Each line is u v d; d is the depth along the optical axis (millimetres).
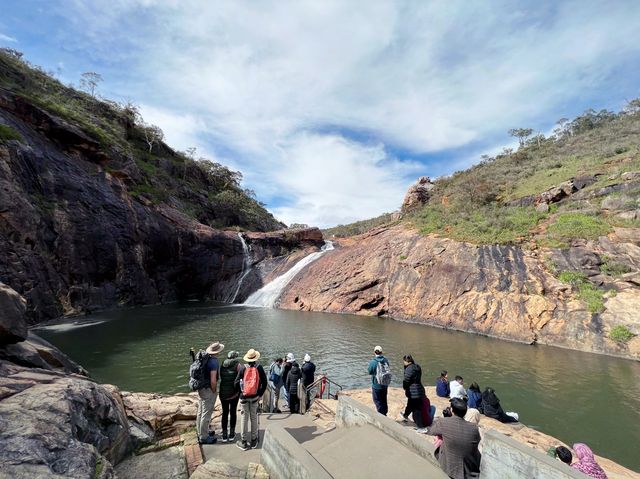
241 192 77500
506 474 3568
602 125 56000
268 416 7355
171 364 14406
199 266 41562
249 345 18250
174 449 5383
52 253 23625
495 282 23219
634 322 16750
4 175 20781
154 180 45250
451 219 33500
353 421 5617
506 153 57438
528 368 14531
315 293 34125
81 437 4035
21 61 43531
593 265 20422
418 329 22969
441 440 4176
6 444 3104
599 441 8977
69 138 30984
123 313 27656
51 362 6270
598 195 25781
